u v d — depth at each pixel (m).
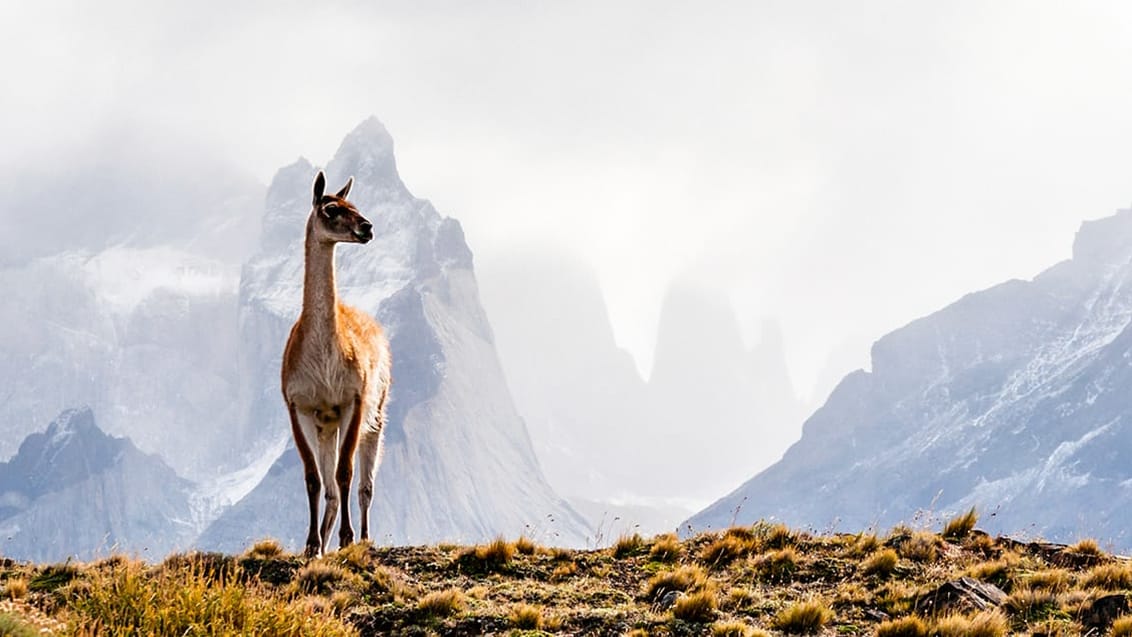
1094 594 57.97
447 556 68.81
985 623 54.06
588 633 56.94
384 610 59.47
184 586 54.62
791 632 56.88
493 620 58.00
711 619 58.31
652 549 70.81
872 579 64.19
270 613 53.81
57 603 58.19
